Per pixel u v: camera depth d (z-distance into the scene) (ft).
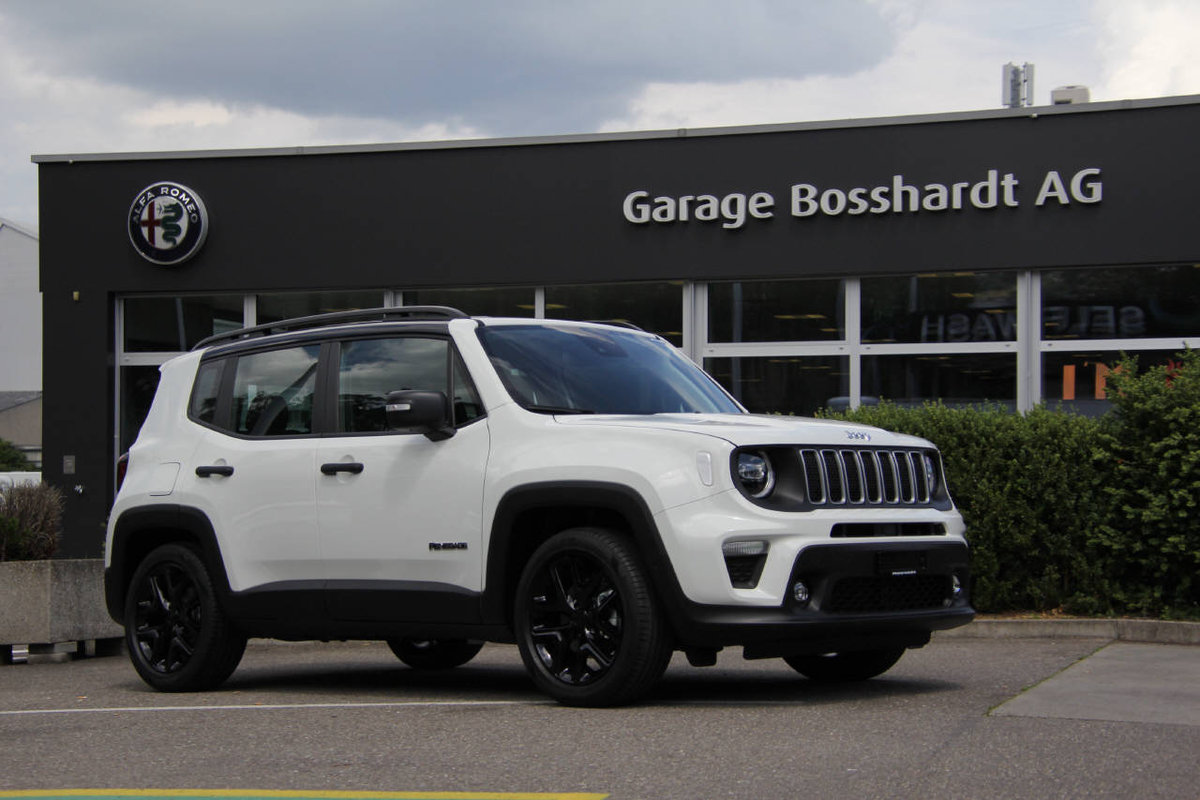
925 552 22.93
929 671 27.86
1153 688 24.39
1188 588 35.55
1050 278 51.75
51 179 61.16
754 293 54.70
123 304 61.46
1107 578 36.11
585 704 22.30
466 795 16.29
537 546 23.94
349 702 24.75
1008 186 51.34
